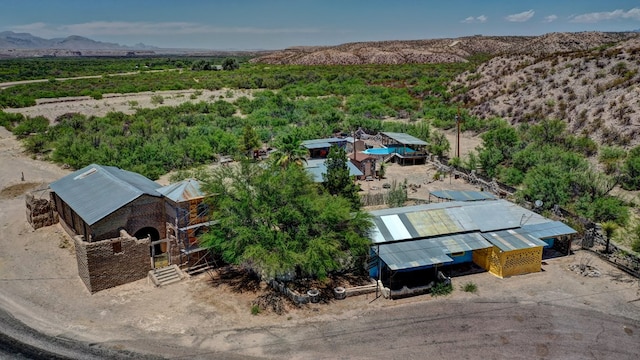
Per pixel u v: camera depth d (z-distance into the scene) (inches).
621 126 2043.6
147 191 1125.7
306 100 3617.1
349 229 1020.5
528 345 799.1
